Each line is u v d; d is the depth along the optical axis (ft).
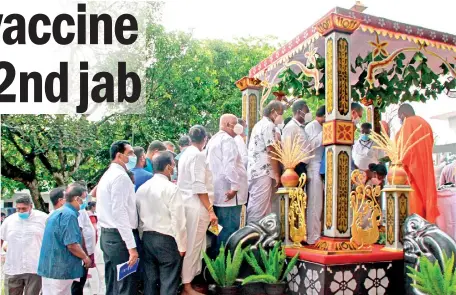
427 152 17.95
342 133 15.74
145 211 15.35
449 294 12.88
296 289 16.05
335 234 15.39
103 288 25.21
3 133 37.86
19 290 22.74
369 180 20.39
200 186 15.89
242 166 18.01
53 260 18.19
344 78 15.97
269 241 16.71
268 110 18.83
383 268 15.51
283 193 17.07
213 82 47.96
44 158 40.50
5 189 47.29
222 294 15.61
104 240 15.25
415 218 15.31
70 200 18.76
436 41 18.35
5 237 22.74
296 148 17.17
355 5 18.04
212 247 17.93
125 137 44.01
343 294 14.76
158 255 15.02
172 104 45.75
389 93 22.67
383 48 18.51
